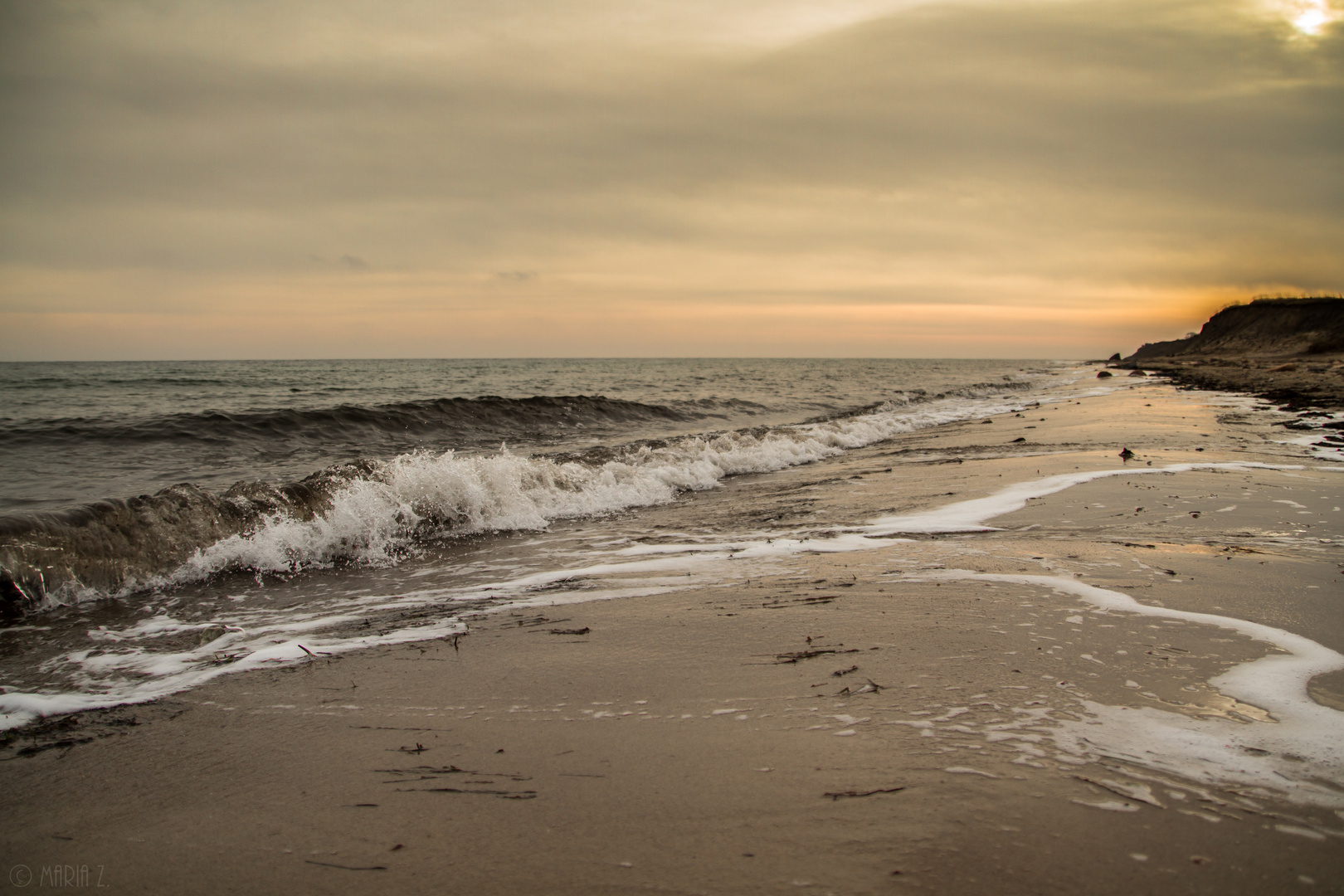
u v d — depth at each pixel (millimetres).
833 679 2729
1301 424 11906
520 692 2785
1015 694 2527
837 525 5801
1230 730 2240
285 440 12227
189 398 22141
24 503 7289
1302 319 55844
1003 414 17828
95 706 2850
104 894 1756
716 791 2014
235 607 4215
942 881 1607
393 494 6164
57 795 2211
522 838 1860
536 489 7156
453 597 4277
